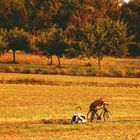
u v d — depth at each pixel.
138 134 80.56
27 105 115.06
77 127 85.00
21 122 92.69
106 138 76.50
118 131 83.19
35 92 141.88
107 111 98.88
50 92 143.00
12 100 123.31
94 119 97.88
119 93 145.75
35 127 84.00
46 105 116.06
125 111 109.56
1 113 101.94
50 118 97.75
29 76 184.75
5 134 79.00
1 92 140.00
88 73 199.38
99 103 97.31
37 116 99.38
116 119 99.31
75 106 116.31
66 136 77.88
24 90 146.12
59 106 115.25
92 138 76.44
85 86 162.12
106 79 182.50
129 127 87.31
